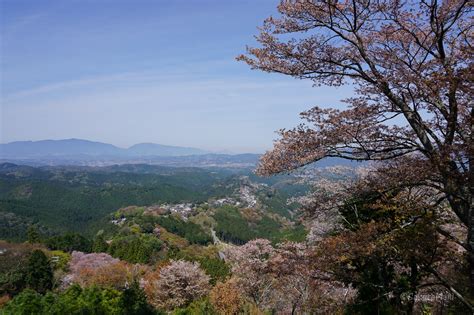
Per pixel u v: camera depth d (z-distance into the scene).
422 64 6.62
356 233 6.59
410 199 6.83
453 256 7.16
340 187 9.45
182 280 26.91
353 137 6.54
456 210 6.63
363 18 6.99
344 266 7.77
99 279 33.94
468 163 5.81
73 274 38.09
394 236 6.24
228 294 19.64
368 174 8.38
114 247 53.78
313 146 6.67
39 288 35.41
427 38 7.25
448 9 6.65
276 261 8.88
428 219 6.29
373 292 8.38
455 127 6.14
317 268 7.06
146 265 44.59
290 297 16.17
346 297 10.50
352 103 7.06
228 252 22.31
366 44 7.27
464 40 6.96
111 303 14.25
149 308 14.88
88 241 57.12
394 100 6.73
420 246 6.29
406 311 8.05
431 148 6.65
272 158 7.14
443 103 6.38
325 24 7.10
